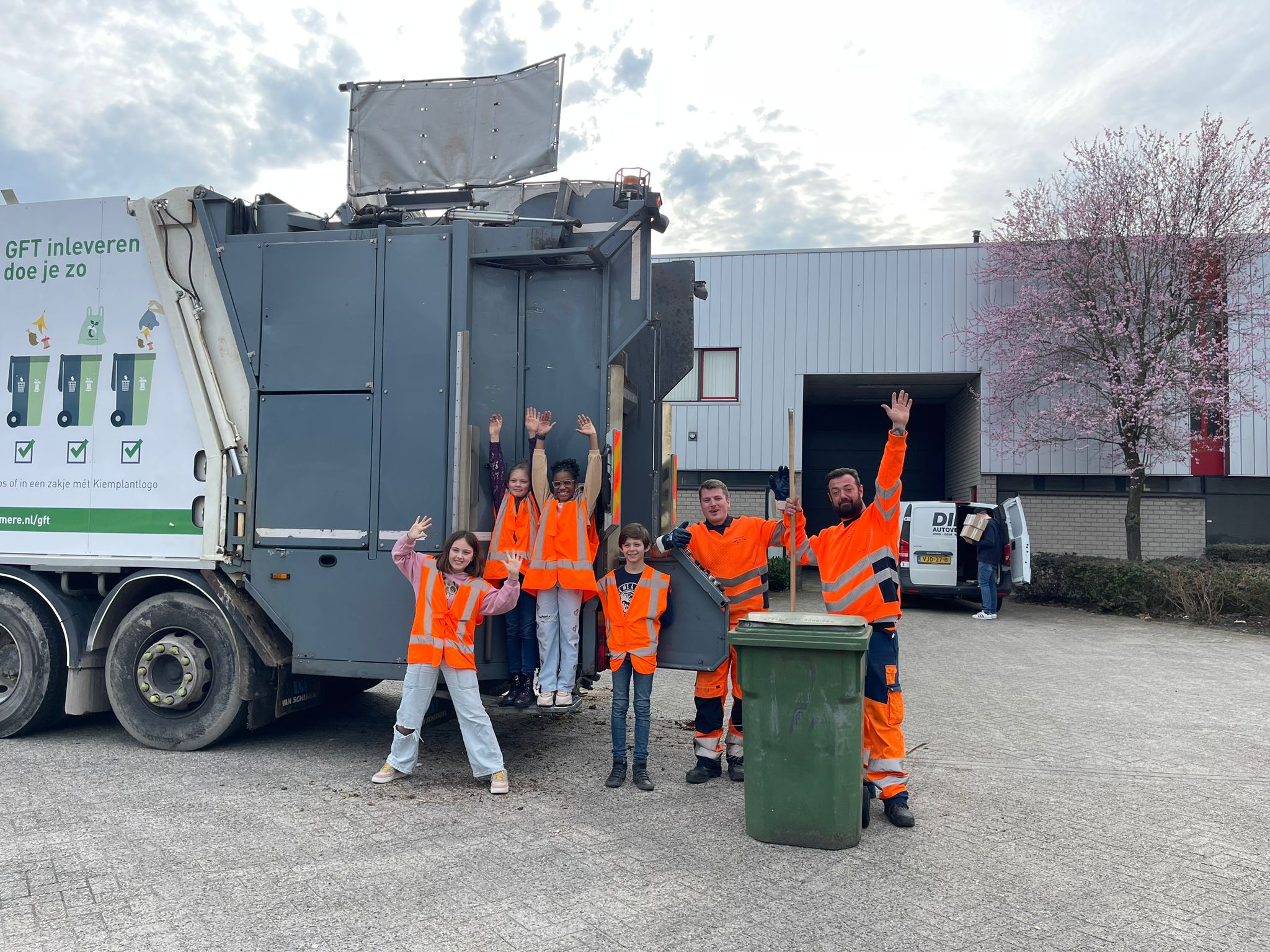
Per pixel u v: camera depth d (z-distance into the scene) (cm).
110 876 379
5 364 616
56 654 612
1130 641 1163
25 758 570
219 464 568
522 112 579
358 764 567
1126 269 1633
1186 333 1653
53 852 407
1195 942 328
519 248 551
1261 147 1598
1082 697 808
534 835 438
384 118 600
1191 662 1001
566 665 536
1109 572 1477
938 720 712
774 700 430
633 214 533
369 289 553
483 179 580
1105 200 1641
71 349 604
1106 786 534
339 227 601
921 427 2375
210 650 575
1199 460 1778
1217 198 1602
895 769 465
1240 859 414
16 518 609
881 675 470
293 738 636
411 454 543
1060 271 1683
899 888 377
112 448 593
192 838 426
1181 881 388
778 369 1917
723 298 1936
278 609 557
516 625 545
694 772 532
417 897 361
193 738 575
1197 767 575
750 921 343
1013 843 435
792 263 1914
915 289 1869
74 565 596
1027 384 1744
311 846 418
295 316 562
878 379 1972
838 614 484
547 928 334
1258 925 344
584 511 537
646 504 685
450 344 540
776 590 1705
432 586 510
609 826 454
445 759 583
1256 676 916
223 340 577
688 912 351
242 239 573
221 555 564
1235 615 1348
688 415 1947
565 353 551
